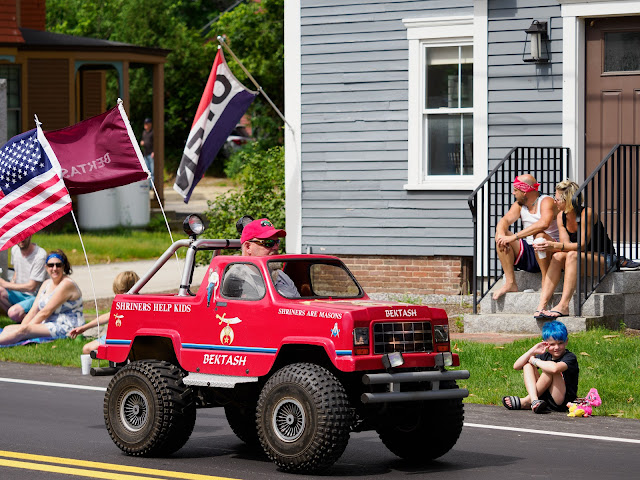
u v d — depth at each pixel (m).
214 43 92.19
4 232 26.45
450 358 16.42
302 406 15.44
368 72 34.75
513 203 30.75
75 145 27.02
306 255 17.52
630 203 28.75
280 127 87.00
